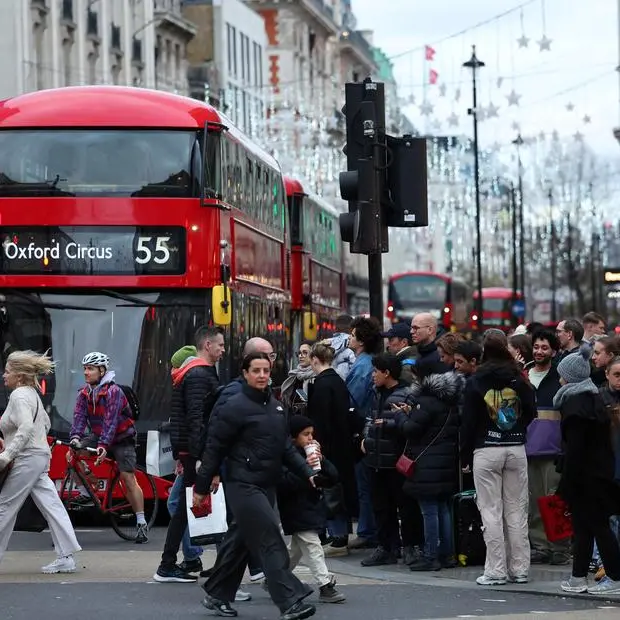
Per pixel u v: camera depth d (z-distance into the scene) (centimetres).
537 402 2908
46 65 10669
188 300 3828
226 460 2300
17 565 2991
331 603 2473
